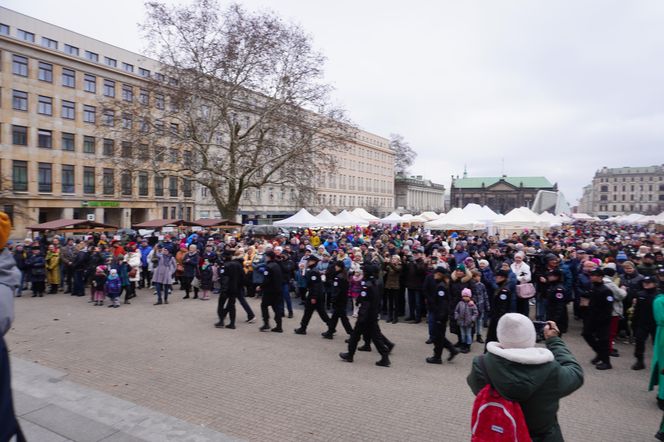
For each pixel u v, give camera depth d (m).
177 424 4.95
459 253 13.97
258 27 29.52
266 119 32.25
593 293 7.88
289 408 5.71
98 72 45.28
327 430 5.08
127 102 30.25
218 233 25.83
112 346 8.56
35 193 40.38
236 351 8.40
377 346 7.75
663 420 4.95
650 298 7.55
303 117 32.66
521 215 25.38
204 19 28.91
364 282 7.84
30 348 8.33
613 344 9.23
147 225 26.27
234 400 5.95
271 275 10.13
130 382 6.57
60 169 42.31
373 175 96.44
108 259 14.41
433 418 5.45
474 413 2.67
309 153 32.59
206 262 14.52
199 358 7.88
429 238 21.31
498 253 13.27
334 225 26.02
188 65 29.75
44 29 42.62
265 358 7.98
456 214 23.50
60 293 15.46
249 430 5.05
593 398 6.34
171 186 53.41
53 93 41.78
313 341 9.41
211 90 29.52
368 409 5.72
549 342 3.07
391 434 5.00
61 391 5.96
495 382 2.55
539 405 2.53
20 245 15.52
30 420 4.97
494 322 8.57
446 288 7.93
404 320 11.85
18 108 39.28
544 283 10.09
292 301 14.87
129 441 4.50
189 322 10.94
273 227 30.67
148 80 30.39
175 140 31.72
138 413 5.24
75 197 43.50
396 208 113.00
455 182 160.50
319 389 6.44
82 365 7.34
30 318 11.19
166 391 6.23
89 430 4.74
